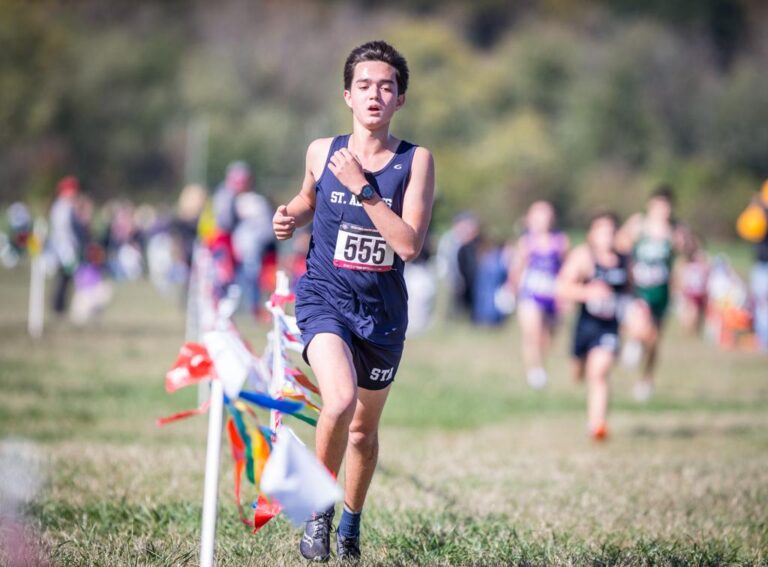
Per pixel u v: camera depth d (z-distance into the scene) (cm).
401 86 1708
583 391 5153
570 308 12150
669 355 7200
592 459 3100
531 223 5500
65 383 4491
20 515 2008
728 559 1920
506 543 1952
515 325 10025
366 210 1602
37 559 1741
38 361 5191
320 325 1655
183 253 7625
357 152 1703
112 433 3381
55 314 7531
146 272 15600
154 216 17088
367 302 1691
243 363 1332
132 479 2466
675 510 2372
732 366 6538
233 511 2172
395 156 1697
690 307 8769
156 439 3284
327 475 1287
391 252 1683
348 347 1644
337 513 2250
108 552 1811
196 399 4244
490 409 4400
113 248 14675
